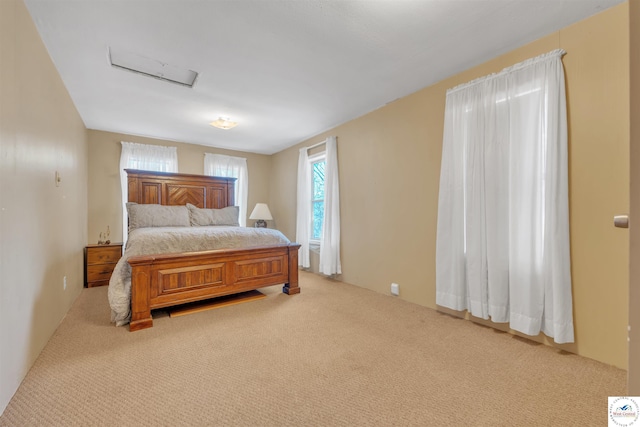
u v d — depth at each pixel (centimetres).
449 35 207
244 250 298
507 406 141
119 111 350
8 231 145
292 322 248
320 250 415
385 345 205
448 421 130
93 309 276
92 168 422
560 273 193
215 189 496
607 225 183
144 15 184
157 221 388
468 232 245
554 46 204
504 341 212
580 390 154
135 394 148
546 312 203
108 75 262
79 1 171
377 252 345
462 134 253
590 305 189
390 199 329
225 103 329
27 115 173
